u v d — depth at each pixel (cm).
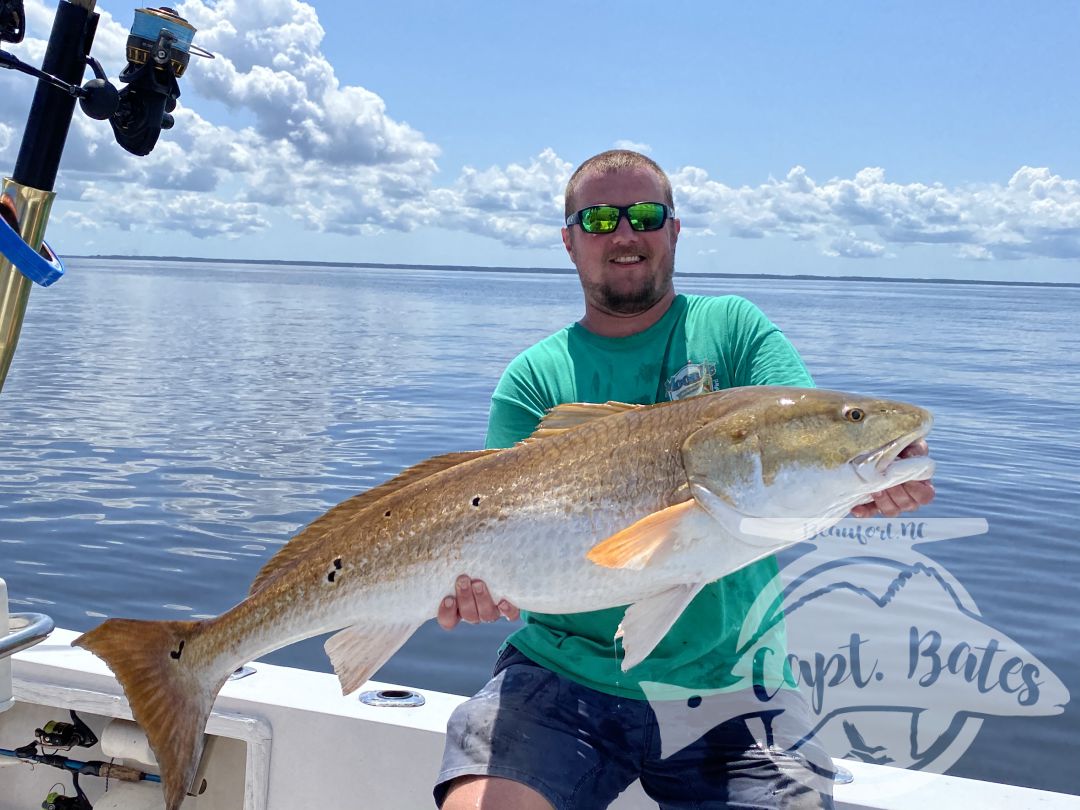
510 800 101
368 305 2902
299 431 628
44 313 2011
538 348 132
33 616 97
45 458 521
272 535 380
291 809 120
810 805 99
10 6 85
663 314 128
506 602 101
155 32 93
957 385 999
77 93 87
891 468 93
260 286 4959
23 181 88
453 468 105
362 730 118
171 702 102
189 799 129
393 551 103
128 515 404
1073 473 516
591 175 125
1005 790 107
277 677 128
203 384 873
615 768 109
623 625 96
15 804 136
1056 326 2534
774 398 97
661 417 100
